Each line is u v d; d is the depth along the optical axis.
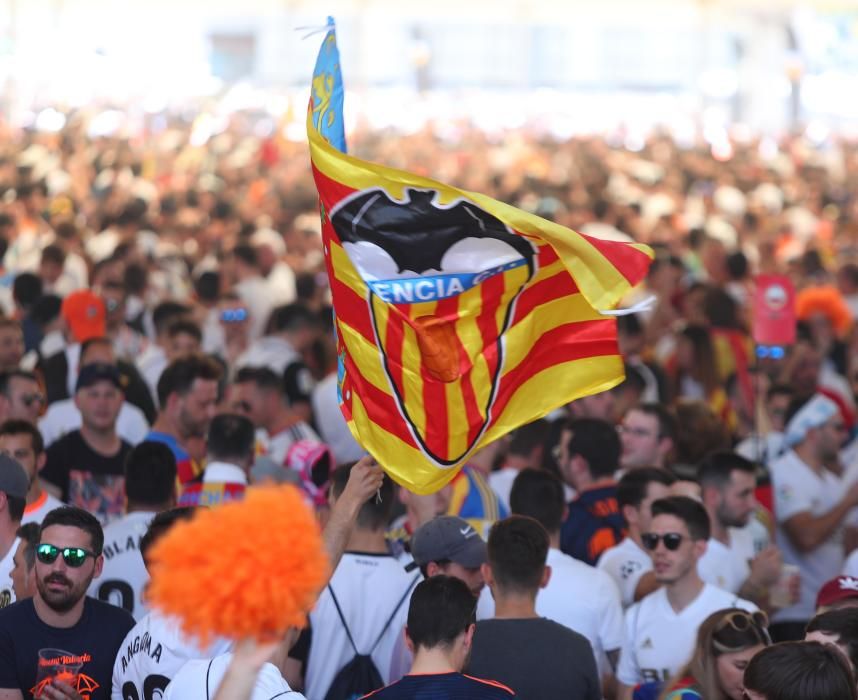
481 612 16.38
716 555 18.33
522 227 10.67
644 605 16.20
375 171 11.02
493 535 14.30
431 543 15.13
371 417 11.86
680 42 151.62
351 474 12.11
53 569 12.89
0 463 15.20
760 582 17.75
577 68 153.38
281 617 6.51
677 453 23.69
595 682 14.03
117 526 16.69
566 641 13.97
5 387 22.27
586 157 101.25
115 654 13.34
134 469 16.75
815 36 136.62
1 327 26.19
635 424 21.98
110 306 31.58
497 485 21.83
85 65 108.88
